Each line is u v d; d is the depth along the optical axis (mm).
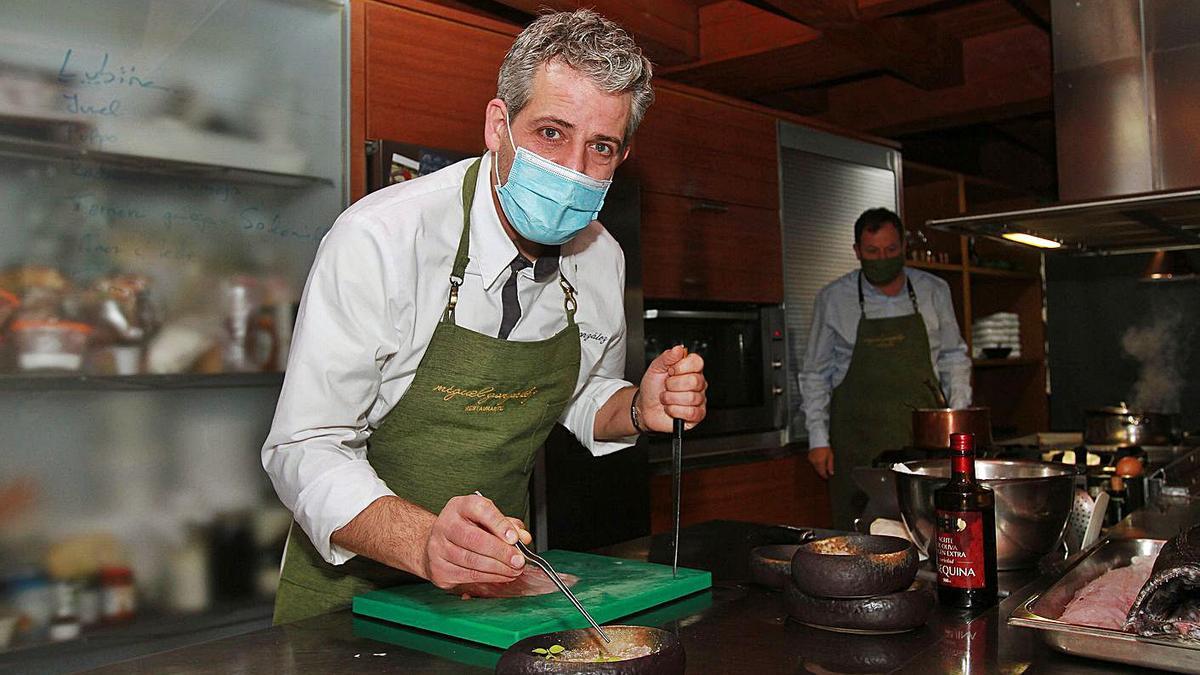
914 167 4840
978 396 6070
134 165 2117
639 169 3357
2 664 1893
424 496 1513
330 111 2465
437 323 1466
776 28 3488
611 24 1328
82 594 2010
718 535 1727
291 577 1491
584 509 2824
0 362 1939
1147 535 1618
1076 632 971
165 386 2107
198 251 2227
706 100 3668
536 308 1588
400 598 1253
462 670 1004
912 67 3963
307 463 1290
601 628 955
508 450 1544
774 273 3930
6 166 1969
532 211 1369
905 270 3561
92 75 2072
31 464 1964
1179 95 2439
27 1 1994
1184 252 4164
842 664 988
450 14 2736
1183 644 911
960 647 1035
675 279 3473
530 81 1305
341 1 2486
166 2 2189
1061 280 6012
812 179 4180
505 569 1033
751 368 3859
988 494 1248
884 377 3430
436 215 1439
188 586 2164
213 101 2260
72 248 2039
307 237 2414
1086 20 2576
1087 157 2574
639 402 1568
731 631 1122
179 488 2170
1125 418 3053
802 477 3928
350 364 1353
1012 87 4141
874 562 1077
